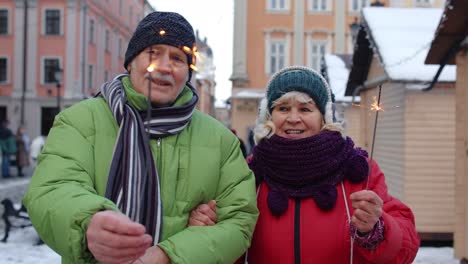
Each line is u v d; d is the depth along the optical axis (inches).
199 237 68.1
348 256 82.8
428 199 287.6
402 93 293.7
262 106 91.1
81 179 66.2
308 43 1045.8
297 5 1039.0
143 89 74.5
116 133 72.7
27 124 1262.3
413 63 287.0
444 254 265.0
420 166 288.7
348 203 84.0
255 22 1032.2
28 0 1262.3
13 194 528.1
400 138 296.5
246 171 79.7
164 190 71.5
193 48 77.5
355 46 361.1
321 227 82.8
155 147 72.7
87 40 1331.2
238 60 1020.5
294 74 88.0
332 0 1045.8
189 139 77.0
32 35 1267.2
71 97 1263.5
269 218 85.6
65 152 67.9
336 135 86.1
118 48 1656.0
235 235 72.1
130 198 66.9
